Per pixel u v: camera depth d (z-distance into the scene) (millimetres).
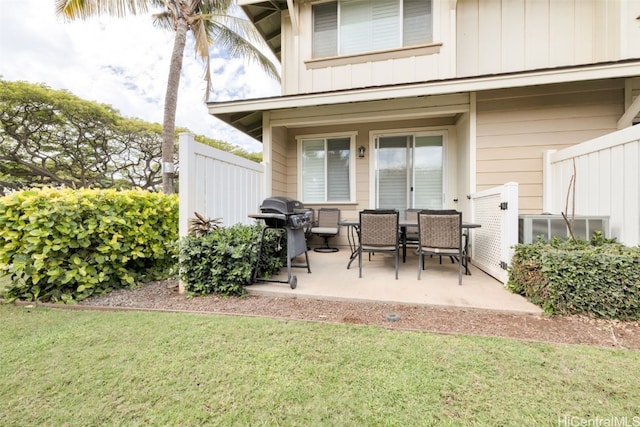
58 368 1568
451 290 2846
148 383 1439
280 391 1371
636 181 2523
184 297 2828
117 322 2189
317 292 2787
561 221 2984
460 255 3123
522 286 2629
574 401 1285
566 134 3961
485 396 1322
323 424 1170
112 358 1667
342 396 1333
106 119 11867
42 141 10867
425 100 4488
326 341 1855
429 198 5496
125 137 12727
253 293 2865
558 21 4812
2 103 9523
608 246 2432
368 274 3561
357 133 5777
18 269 2676
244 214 4156
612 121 3836
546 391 1351
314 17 5445
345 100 4324
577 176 3320
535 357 1639
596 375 1460
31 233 2605
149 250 3424
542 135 4031
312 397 1328
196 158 3105
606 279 2127
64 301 2684
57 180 11547
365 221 3402
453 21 4750
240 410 1253
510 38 4965
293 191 6027
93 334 1979
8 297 2727
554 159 3795
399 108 4598
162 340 1881
